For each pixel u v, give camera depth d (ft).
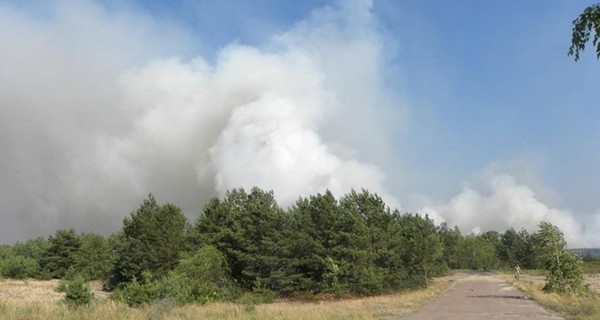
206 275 141.28
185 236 185.47
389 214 176.76
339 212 158.20
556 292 108.68
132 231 204.85
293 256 152.76
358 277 146.00
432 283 196.95
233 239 162.09
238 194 176.65
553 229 114.21
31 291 167.53
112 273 201.57
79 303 77.10
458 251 425.28
